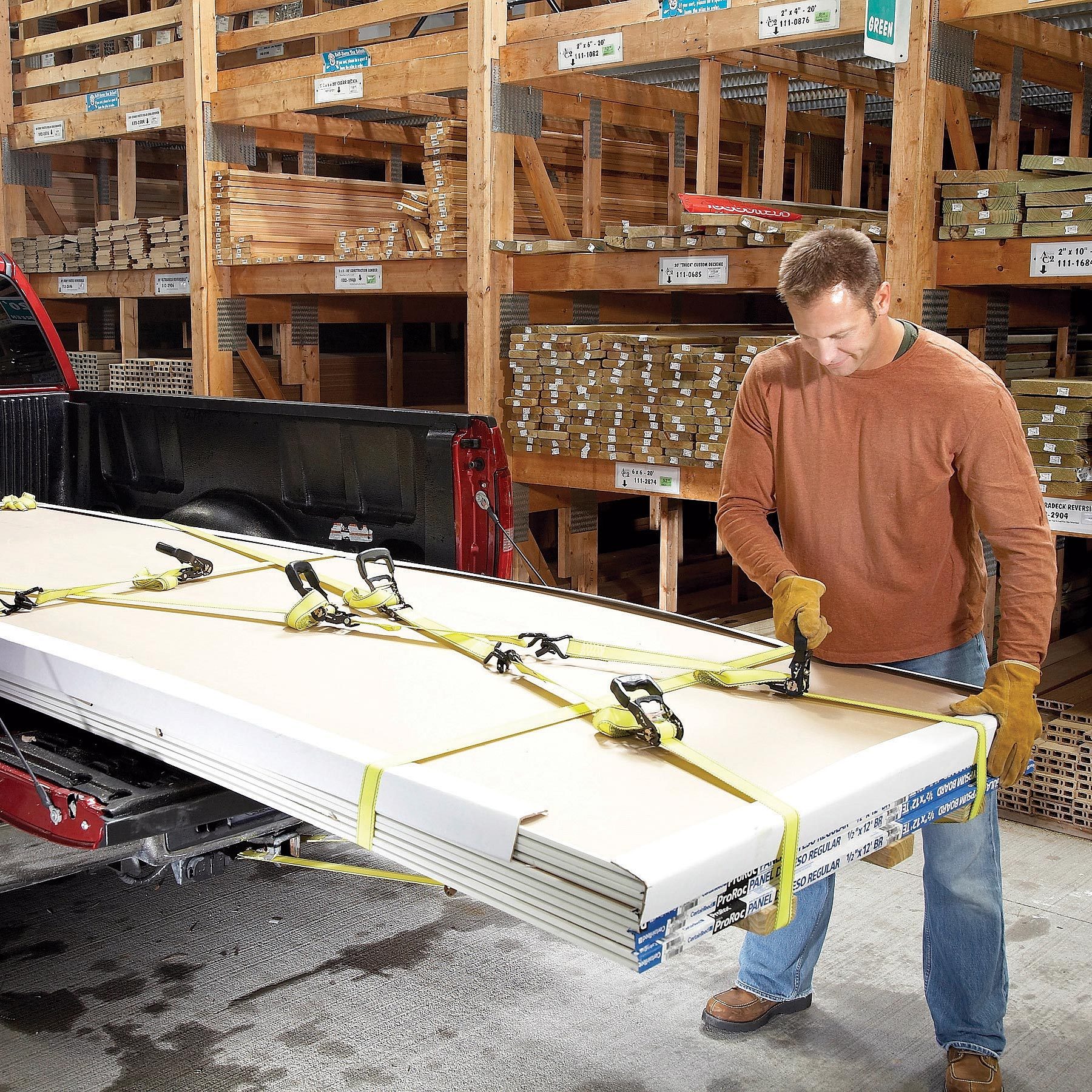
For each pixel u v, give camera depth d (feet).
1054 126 25.71
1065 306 18.78
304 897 12.30
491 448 12.23
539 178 19.06
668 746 6.46
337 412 13.17
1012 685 7.59
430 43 19.07
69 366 17.03
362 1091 9.01
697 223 15.90
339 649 8.64
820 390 8.49
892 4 13.58
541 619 9.43
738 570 23.47
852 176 21.15
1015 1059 9.63
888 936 11.60
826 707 7.57
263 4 21.90
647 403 16.89
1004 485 7.99
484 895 5.70
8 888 8.63
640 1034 9.86
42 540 12.56
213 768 7.26
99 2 25.20
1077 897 12.55
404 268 20.21
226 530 14.40
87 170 29.68
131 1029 9.84
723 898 5.43
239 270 23.09
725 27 15.44
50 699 8.58
